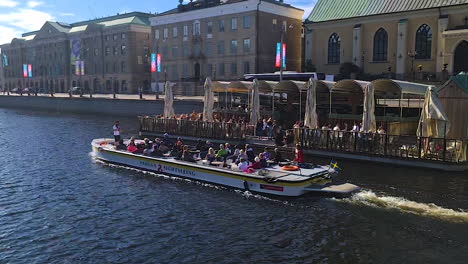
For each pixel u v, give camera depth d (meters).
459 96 25.73
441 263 12.82
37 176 23.78
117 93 94.38
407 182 20.86
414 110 33.78
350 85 30.06
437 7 48.28
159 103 57.22
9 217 17.12
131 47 90.56
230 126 32.12
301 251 13.77
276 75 43.59
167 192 20.39
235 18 68.44
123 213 17.50
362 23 55.56
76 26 112.81
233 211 17.58
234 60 69.44
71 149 32.91
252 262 13.05
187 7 76.50
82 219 16.86
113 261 13.27
